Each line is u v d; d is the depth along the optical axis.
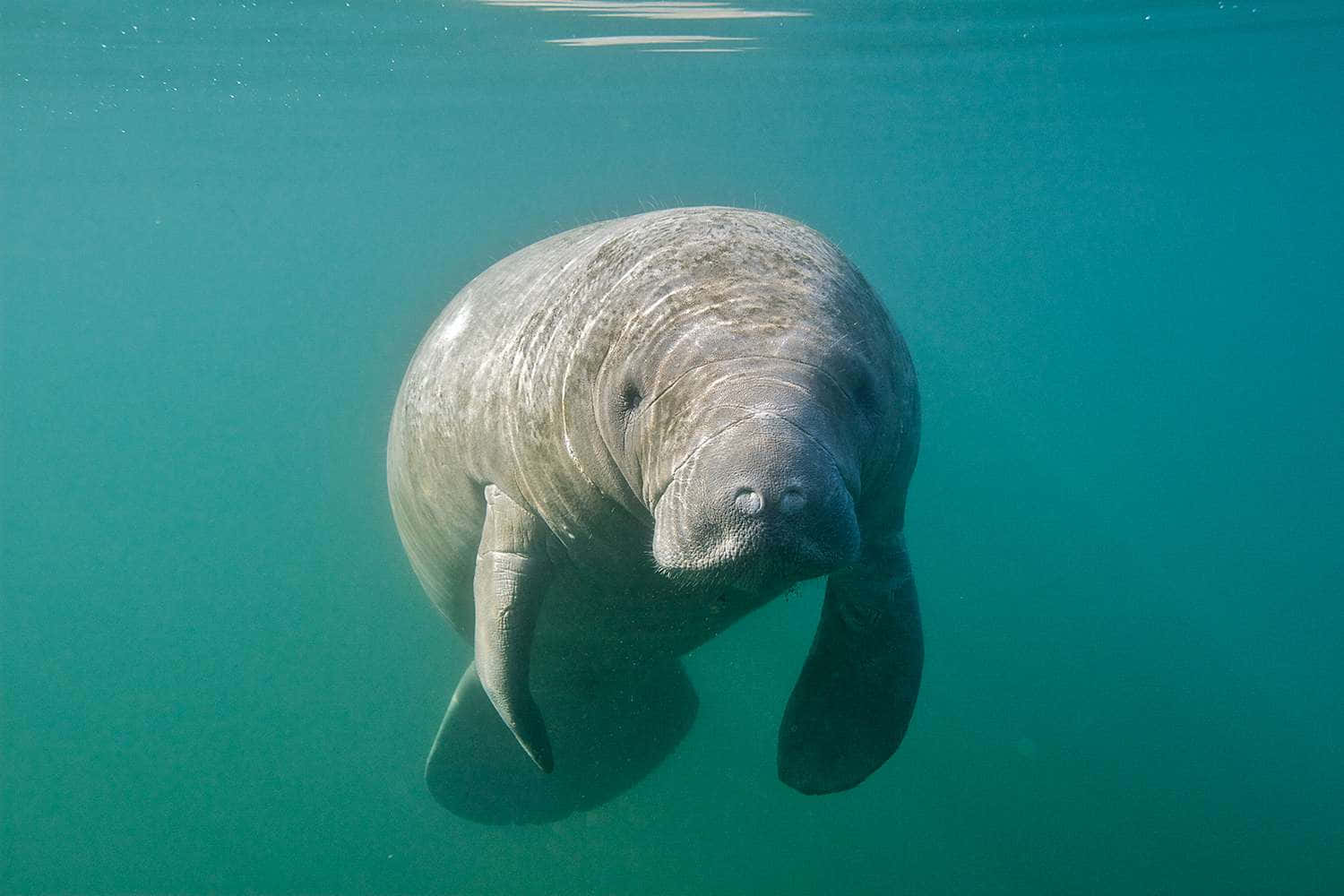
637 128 26.41
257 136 22.56
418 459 4.07
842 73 18.89
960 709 8.81
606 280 2.86
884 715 3.57
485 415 3.42
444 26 13.73
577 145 29.12
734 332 2.38
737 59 17.55
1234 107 24.09
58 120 19.73
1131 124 26.06
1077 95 21.83
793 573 2.08
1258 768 8.33
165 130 21.23
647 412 2.43
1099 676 9.59
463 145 26.58
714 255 2.64
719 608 3.56
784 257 2.64
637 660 4.04
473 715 5.13
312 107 19.47
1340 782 8.20
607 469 2.79
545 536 3.33
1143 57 18.08
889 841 7.30
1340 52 18.72
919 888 6.77
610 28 14.71
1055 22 14.96
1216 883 6.80
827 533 2.09
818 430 2.18
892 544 3.57
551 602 3.65
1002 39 16.05
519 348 3.30
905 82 19.86
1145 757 8.34
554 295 3.24
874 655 3.63
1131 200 46.09
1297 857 7.12
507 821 4.96
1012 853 7.13
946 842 7.25
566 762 5.02
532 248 4.15
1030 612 10.70
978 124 25.42
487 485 3.55
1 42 13.89
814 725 3.64
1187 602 11.69
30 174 26.12
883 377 2.65
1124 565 12.50
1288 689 9.84
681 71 18.55
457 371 3.75
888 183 39.88
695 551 2.11
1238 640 10.86
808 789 3.53
